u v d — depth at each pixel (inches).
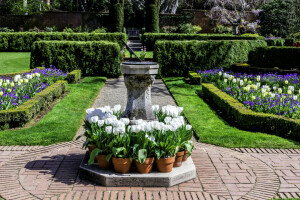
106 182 157.5
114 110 197.9
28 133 237.5
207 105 340.2
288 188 161.8
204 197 149.8
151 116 182.1
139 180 158.2
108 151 163.2
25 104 267.3
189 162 178.2
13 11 1057.5
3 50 822.5
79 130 253.9
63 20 1047.0
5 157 196.1
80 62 510.6
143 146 158.1
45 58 503.8
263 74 478.0
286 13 1089.4
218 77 449.7
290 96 300.5
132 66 169.8
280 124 247.4
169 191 154.5
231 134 245.3
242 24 1056.8
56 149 209.5
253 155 208.4
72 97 358.3
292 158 204.2
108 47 510.0
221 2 1075.3
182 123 171.9
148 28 939.3
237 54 530.6
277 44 855.7
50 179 165.3
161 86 452.8
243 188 159.8
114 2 950.4
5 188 155.6
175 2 1212.5
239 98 313.6
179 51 513.3
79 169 171.0
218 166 186.4
